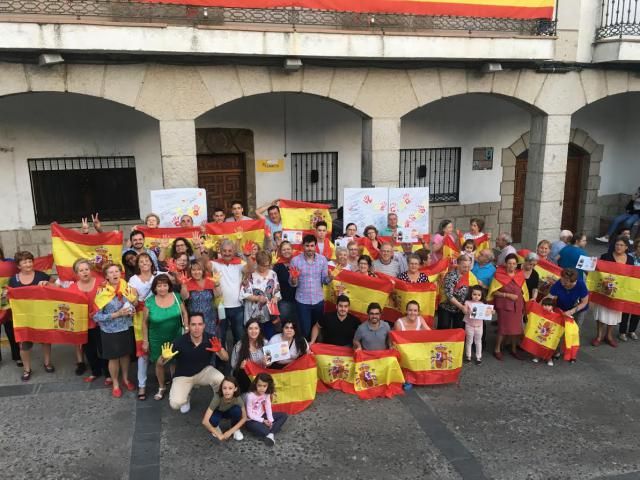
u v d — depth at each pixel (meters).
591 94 10.87
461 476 5.21
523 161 13.83
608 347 8.19
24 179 10.52
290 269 7.24
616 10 10.69
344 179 12.52
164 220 8.38
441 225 8.98
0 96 7.95
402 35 9.05
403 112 9.88
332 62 9.30
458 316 7.63
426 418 6.19
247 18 8.56
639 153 14.46
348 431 5.93
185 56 8.55
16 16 7.63
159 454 5.46
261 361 6.27
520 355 7.84
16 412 6.14
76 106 10.57
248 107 11.52
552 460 5.46
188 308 6.57
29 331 6.73
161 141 8.77
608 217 14.51
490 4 9.57
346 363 6.75
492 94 10.40
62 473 5.16
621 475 5.24
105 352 6.31
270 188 12.04
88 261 6.94
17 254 6.85
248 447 5.61
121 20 8.08
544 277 8.22
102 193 11.11
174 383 5.98
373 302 7.39
